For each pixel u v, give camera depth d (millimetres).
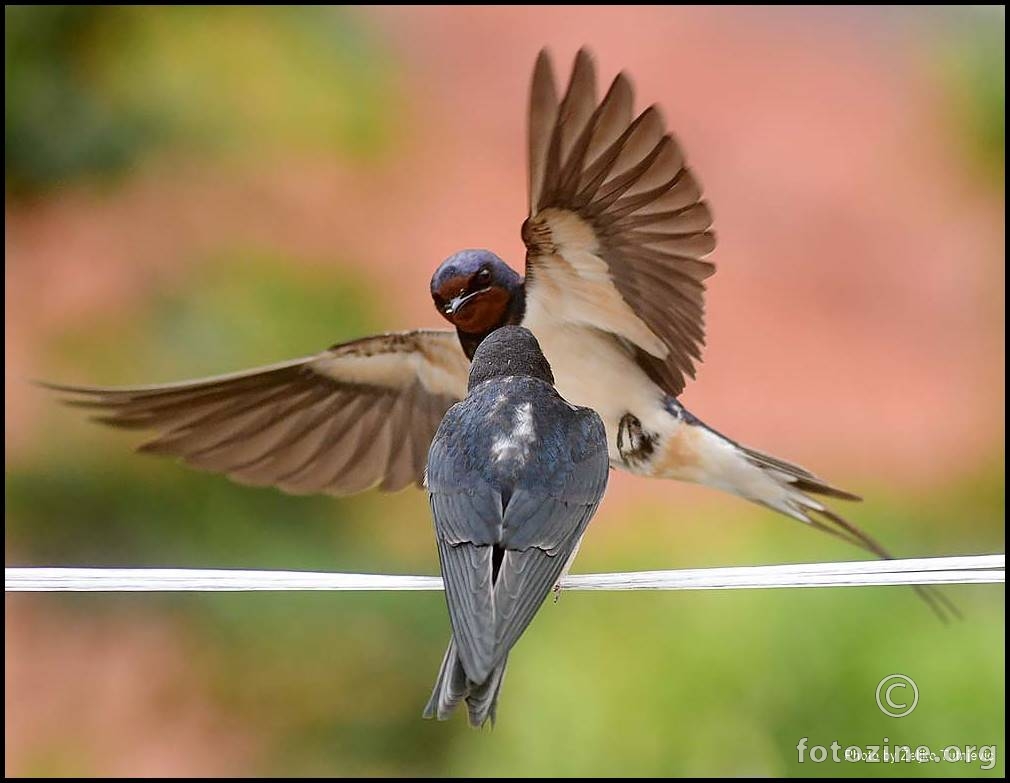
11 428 13820
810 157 23578
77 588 6410
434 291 7855
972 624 11023
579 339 7902
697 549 12281
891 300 20609
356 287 14617
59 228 15430
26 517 13523
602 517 13180
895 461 16656
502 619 5859
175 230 15477
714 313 20188
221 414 8492
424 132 21422
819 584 6387
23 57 14594
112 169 15227
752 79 25703
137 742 13602
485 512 6262
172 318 14195
